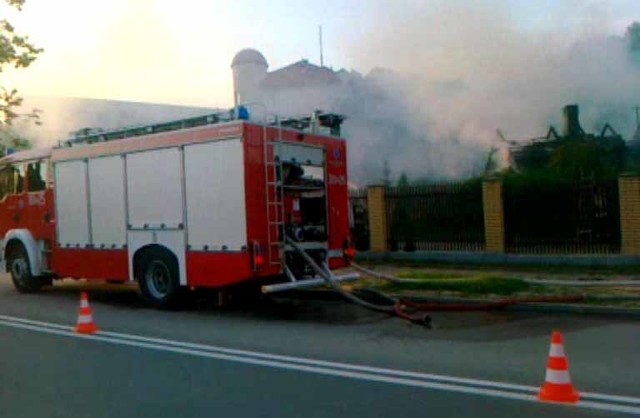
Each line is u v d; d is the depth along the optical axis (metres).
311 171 11.95
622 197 15.67
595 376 6.82
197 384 6.85
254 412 5.88
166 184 11.64
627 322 9.86
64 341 9.21
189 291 11.93
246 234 10.59
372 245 19.12
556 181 19.31
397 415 5.69
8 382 7.09
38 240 14.29
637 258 15.26
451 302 11.73
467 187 18.09
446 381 6.73
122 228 12.41
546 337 8.91
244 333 9.61
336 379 6.90
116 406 6.16
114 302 13.09
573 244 16.58
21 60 16.98
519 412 5.69
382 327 9.91
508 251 17.31
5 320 11.07
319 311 11.55
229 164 10.77
